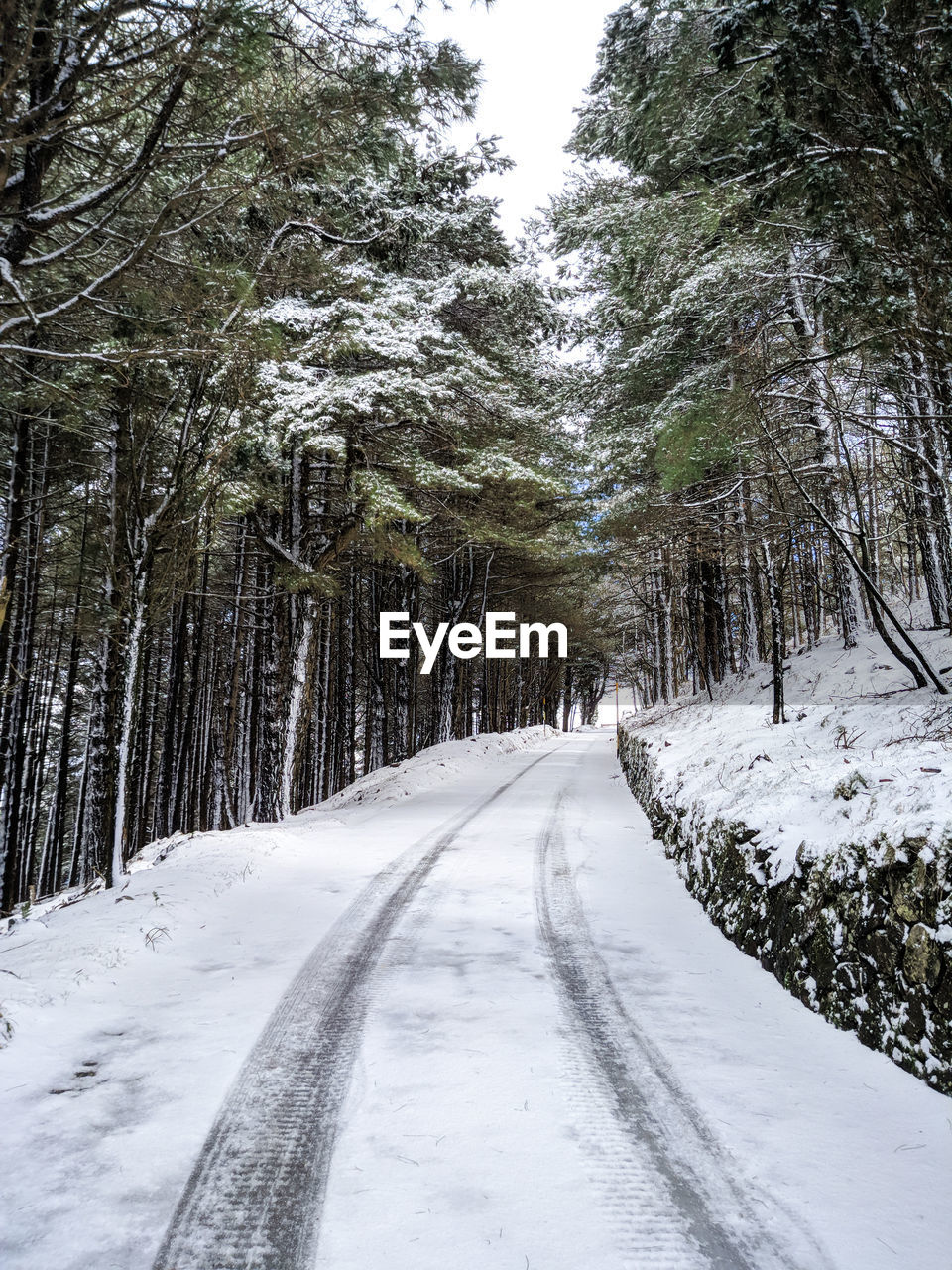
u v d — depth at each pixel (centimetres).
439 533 1958
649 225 854
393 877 752
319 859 842
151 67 367
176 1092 328
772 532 1053
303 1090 330
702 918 612
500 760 2238
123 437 752
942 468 779
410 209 1080
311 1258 225
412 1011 420
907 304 429
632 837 966
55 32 334
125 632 759
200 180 426
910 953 342
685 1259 223
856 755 632
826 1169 270
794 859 480
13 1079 339
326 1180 265
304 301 1075
